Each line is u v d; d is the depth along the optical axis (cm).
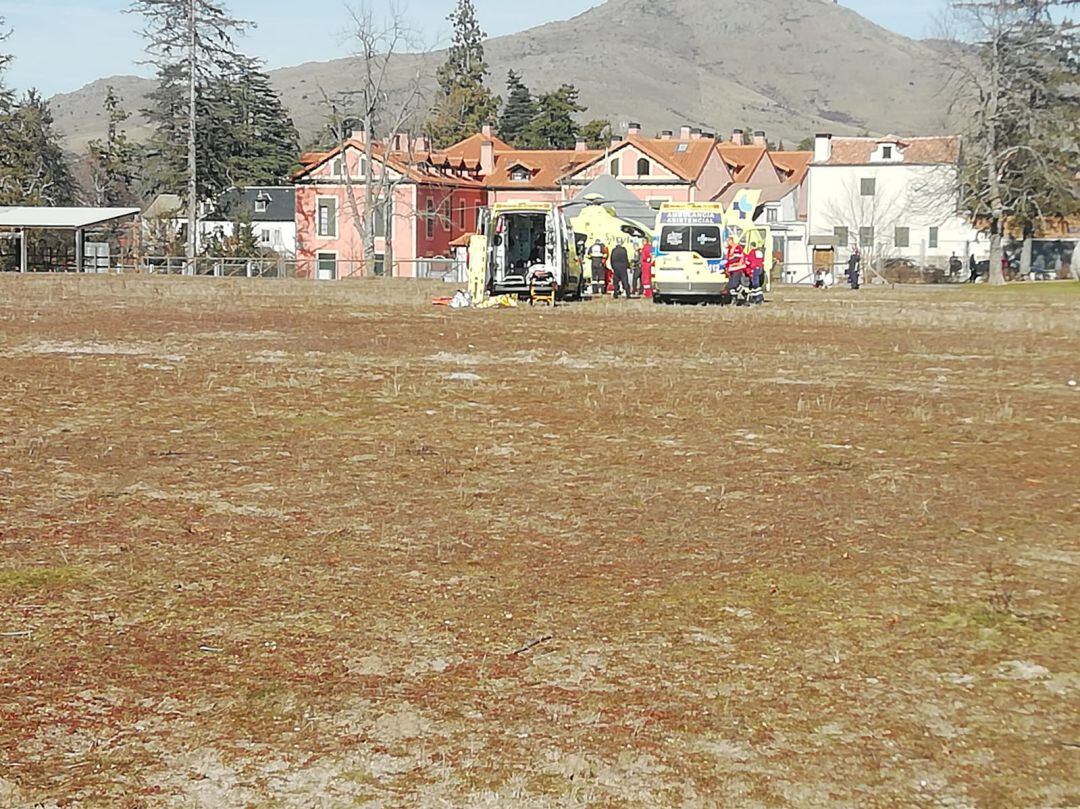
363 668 640
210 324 2830
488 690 612
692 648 670
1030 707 596
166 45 7700
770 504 994
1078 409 1559
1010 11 6831
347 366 1942
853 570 809
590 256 4572
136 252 7438
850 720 581
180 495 1006
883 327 3030
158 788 514
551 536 892
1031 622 710
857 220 8506
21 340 2322
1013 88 6888
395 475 1093
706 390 1684
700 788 516
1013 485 1077
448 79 13162
